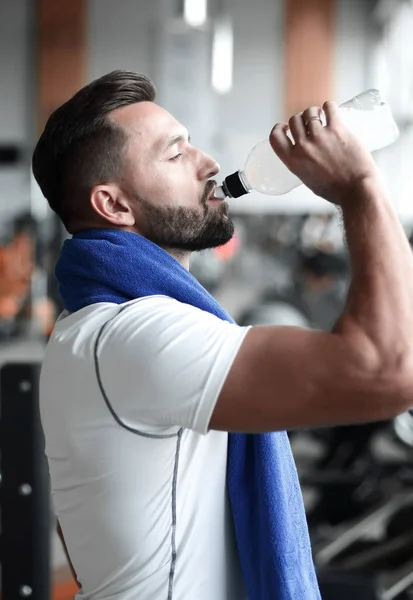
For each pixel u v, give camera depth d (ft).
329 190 2.98
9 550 6.03
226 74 23.16
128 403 2.87
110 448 2.96
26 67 32.40
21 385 5.97
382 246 2.79
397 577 8.12
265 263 31.07
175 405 2.79
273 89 31.35
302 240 24.22
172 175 3.34
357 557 8.90
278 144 3.06
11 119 32.68
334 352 2.68
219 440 3.20
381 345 2.66
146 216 3.34
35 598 5.98
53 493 3.31
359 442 11.80
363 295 2.73
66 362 3.06
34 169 3.57
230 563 3.26
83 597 3.25
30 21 32.17
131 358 2.86
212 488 3.16
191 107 30.83
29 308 27.78
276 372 2.72
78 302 3.26
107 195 3.33
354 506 10.27
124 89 3.36
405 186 28.71
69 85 32.22
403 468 10.82
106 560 3.06
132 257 3.22
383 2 28.22
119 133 3.29
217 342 2.80
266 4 31.27
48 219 26.11
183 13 18.67
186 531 3.06
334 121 2.98
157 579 3.02
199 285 3.37
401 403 2.69
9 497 6.01
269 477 3.23
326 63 31.24
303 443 15.79
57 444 3.15
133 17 31.27
